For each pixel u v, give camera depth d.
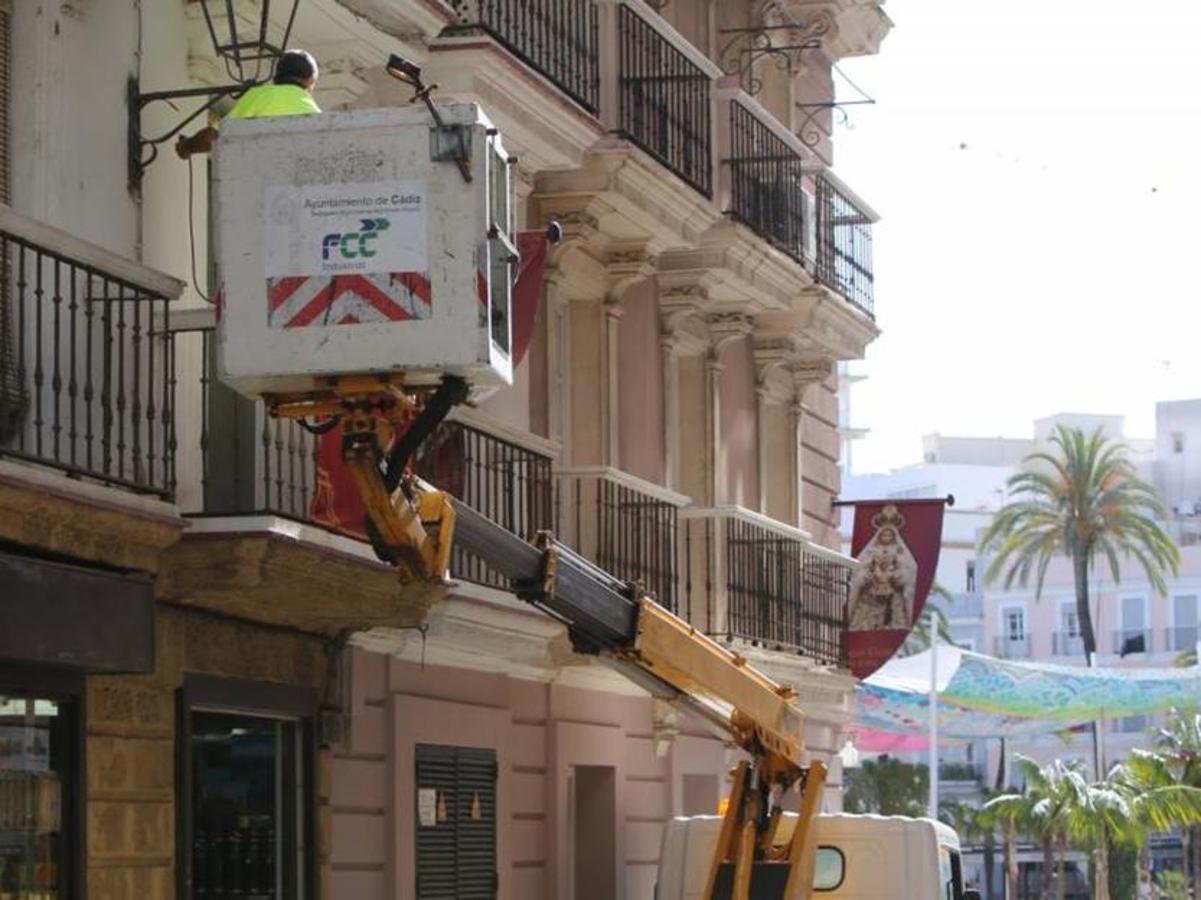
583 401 28.84
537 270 21.25
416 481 14.76
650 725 30.53
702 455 32.59
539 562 17.11
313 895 20.92
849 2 37.75
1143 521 100.06
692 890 24.80
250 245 13.24
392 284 13.14
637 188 27.41
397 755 22.95
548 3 25.25
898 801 94.06
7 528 15.55
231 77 19.16
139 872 18.03
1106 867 74.25
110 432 16.89
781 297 32.91
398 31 20.20
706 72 29.62
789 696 22.31
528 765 26.77
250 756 20.22
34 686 16.62
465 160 13.14
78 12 18.12
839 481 40.19
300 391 13.50
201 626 19.03
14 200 17.70
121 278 16.75
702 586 31.25
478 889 25.02
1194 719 78.25
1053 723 62.19
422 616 20.73
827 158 39.59
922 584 35.00
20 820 16.59
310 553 18.12
